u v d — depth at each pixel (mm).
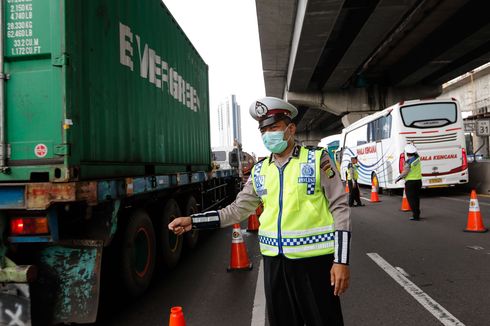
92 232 4074
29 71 3641
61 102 3594
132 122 5332
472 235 8086
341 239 2182
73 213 3867
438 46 22109
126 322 4254
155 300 4914
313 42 20422
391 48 24641
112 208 4172
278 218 2299
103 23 4527
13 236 3541
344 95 33250
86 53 4066
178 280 5727
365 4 17531
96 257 3945
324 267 2268
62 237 3734
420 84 32000
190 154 8547
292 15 20719
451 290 4855
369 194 19266
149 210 5902
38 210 3512
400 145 15789
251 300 4766
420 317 4078
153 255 5477
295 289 2266
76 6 3859
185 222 2561
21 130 3631
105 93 4523
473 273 5520
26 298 3553
